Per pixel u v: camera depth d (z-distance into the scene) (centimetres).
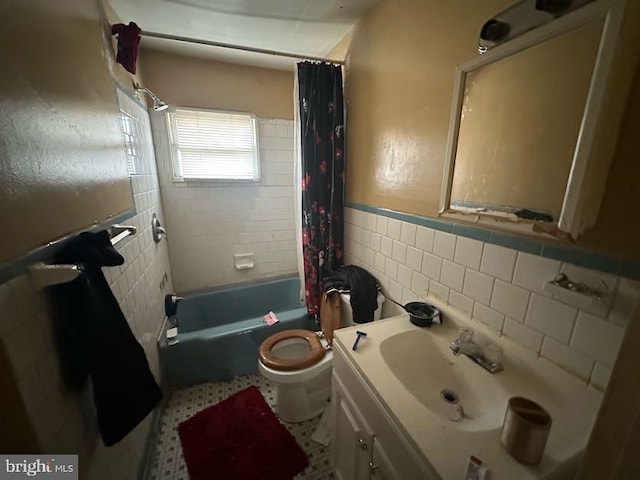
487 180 96
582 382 75
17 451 63
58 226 76
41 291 70
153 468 137
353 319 161
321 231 207
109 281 114
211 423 162
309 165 198
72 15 94
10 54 62
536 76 78
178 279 254
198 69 222
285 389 158
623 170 62
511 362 91
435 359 104
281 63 230
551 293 78
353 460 102
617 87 61
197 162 240
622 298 65
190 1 147
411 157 134
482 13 93
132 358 91
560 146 74
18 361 61
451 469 60
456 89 103
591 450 39
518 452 61
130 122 160
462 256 110
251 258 273
